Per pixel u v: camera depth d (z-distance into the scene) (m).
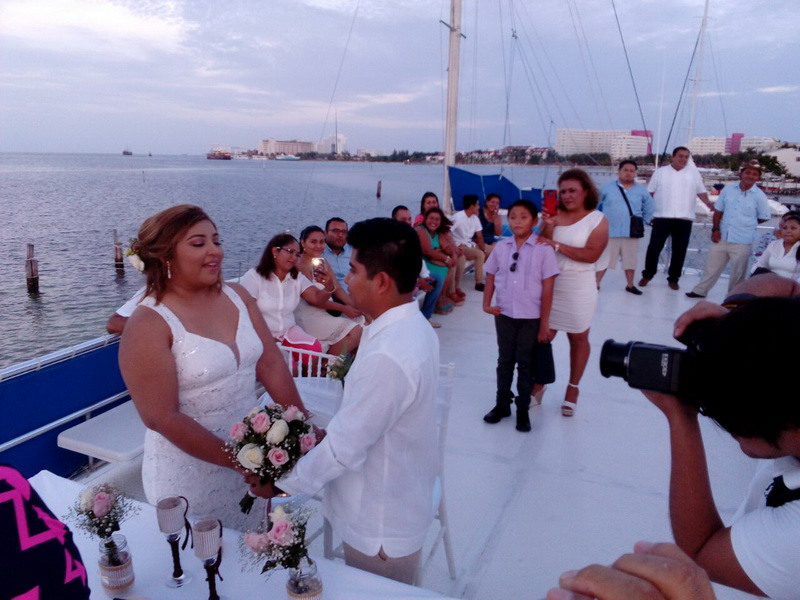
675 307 6.78
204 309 1.84
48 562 0.78
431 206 6.53
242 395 1.91
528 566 2.54
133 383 1.71
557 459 3.43
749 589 0.82
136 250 1.74
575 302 3.77
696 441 0.92
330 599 1.40
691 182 7.34
